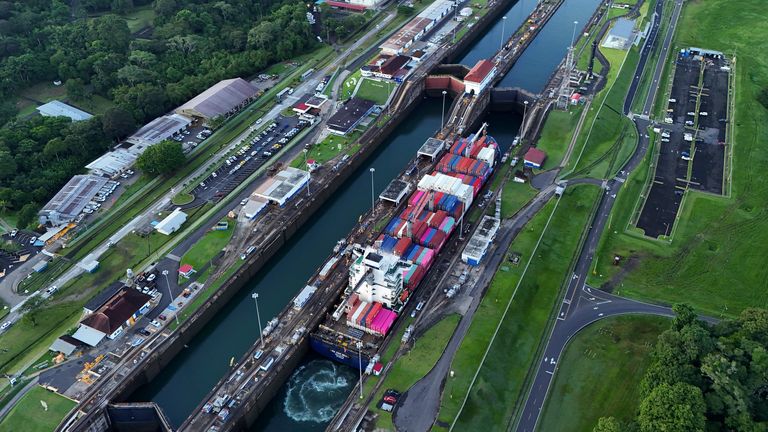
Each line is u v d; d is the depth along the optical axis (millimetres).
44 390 197625
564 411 190750
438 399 191250
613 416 187500
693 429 161500
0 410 192125
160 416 193375
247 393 197125
